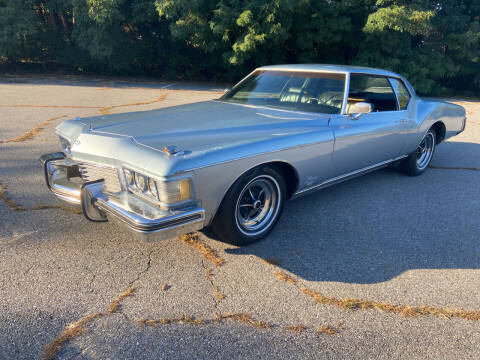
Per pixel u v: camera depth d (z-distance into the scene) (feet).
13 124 25.54
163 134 9.93
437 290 9.36
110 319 7.88
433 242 11.73
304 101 13.32
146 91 49.42
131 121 11.19
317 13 58.49
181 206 8.81
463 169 19.70
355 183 16.90
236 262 10.19
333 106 13.03
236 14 53.62
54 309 8.10
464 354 7.38
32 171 16.37
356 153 13.50
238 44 55.06
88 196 9.59
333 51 65.16
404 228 12.60
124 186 9.46
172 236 8.79
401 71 58.90
